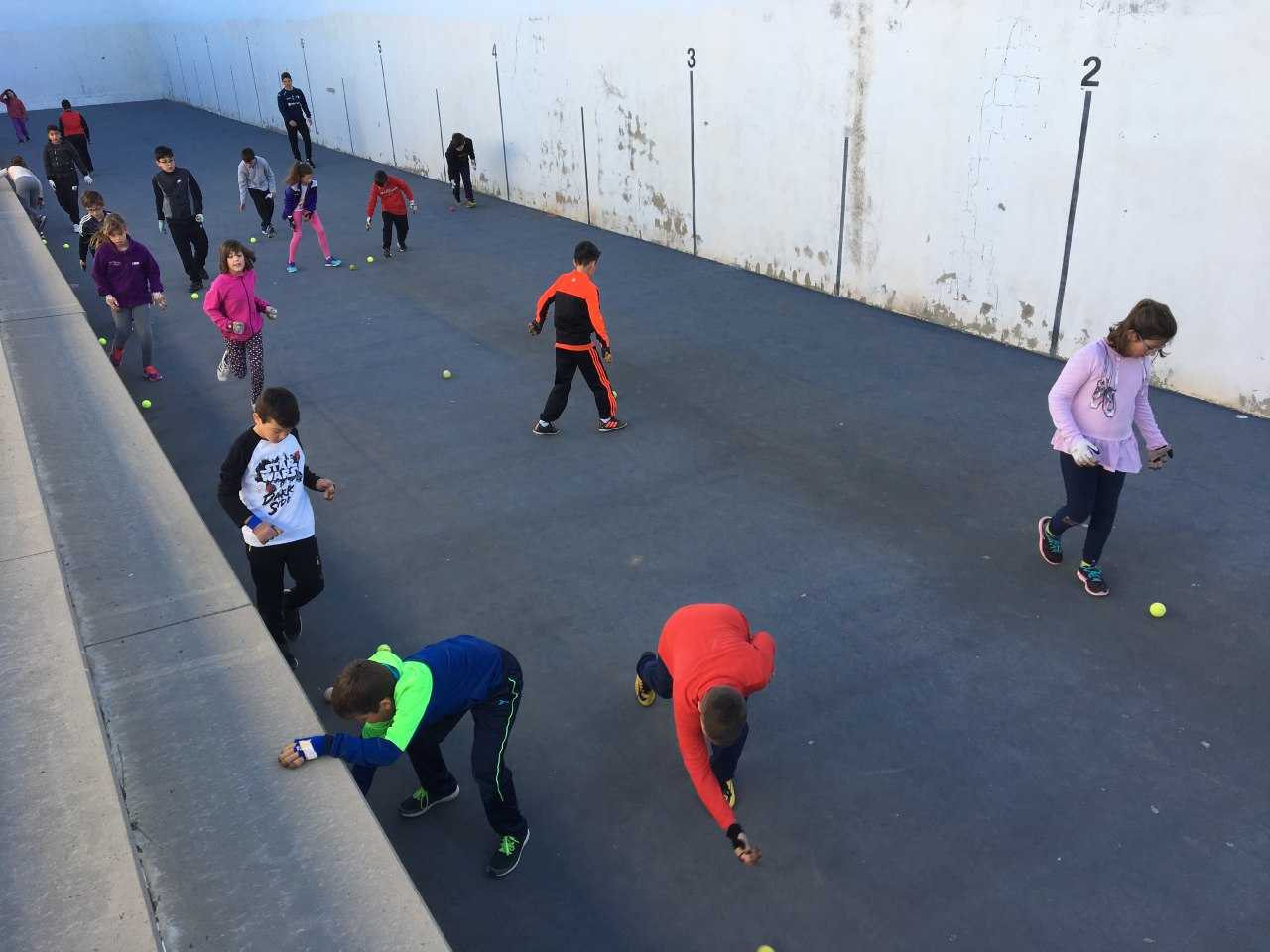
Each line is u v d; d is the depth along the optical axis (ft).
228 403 28.66
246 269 26.04
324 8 72.69
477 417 27.22
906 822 13.14
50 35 115.14
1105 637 16.93
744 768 14.17
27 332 27.40
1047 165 28.60
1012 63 28.68
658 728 15.02
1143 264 26.99
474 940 11.57
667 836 13.03
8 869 9.27
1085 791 13.58
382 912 9.20
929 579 18.76
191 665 12.62
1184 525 20.47
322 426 26.89
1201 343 26.32
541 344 33.06
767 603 18.12
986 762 14.16
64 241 50.24
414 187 62.80
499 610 18.15
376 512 22.09
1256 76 23.34
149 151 79.61
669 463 24.07
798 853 12.70
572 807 13.55
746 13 37.32
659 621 17.66
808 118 36.14
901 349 31.42
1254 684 15.66
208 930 9.00
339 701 10.85
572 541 20.51
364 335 34.47
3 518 16.46
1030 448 24.13
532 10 49.73
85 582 14.61
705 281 40.16
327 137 79.77
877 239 34.96
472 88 57.41
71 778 10.39
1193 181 25.26
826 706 15.38
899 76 32.17
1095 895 11.94
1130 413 17.11
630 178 46.80
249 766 10.94
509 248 46.68
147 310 29.99
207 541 15.80
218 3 94.07
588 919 11.82
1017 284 30.55
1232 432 24.66
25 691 11.77
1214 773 13.87
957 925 11.60
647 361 31.19
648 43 42.73
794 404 27.43
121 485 17.85
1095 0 26.14
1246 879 12.12
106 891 9.05
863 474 23.13
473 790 13.94
